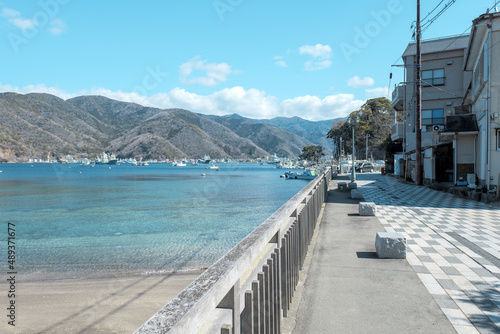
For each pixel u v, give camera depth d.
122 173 118.44
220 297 1.52
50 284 10.01
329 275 4.96
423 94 26.30
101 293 9.15
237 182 74.25
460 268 5.26
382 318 3.54
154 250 14.38
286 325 3.39
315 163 155.25
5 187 59.12
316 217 8.93
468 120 18.06
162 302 8.50
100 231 19.92
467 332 3.22
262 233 2.58
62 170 132.12
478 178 16.97
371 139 83.25
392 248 5.84
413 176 24.70
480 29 15.18
